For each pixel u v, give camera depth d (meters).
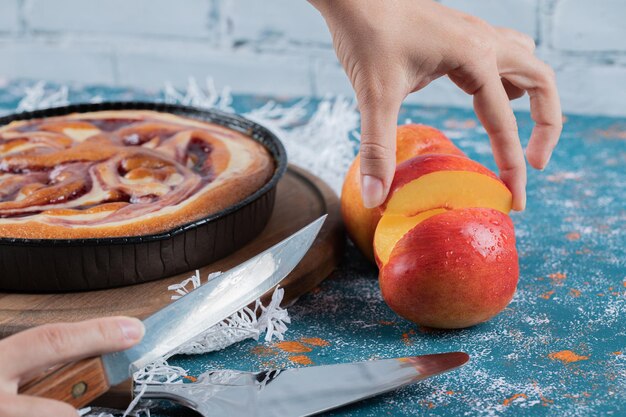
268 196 0.75
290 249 0.65
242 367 0.64
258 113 1.06
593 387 0.62
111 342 0.55
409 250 0.65
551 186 0.90
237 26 1.29
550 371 0.63
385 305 0.71
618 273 0.74
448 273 0.64
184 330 0.60
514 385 0.62
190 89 1.16
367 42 0.64
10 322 0.65
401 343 0.66
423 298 0.65
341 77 1.28
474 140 1.01
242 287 0.63
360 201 0.72
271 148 0.82
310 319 0.69
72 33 1.35
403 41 0.65
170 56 1.33
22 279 0.68
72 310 0.67
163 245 0.69
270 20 1.27
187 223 0.69
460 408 0.60
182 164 0.79
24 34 1.36
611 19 1.15
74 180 0.74
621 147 0.99
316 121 1.05
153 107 0.89
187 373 0.64
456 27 0.66
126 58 1.34
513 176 0.69
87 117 0.87
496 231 0.65
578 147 0.99
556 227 0.82
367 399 0.61
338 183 0.89
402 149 0.72
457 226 0.64
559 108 0.73
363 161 0.64
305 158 0.94
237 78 1.32
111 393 0.59
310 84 1.29
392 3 0.65
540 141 0.74
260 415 0.58
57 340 0.54
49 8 1.35
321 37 1.27
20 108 1.10
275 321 0.67
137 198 0.73
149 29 1.33
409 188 0.66
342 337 0.67
